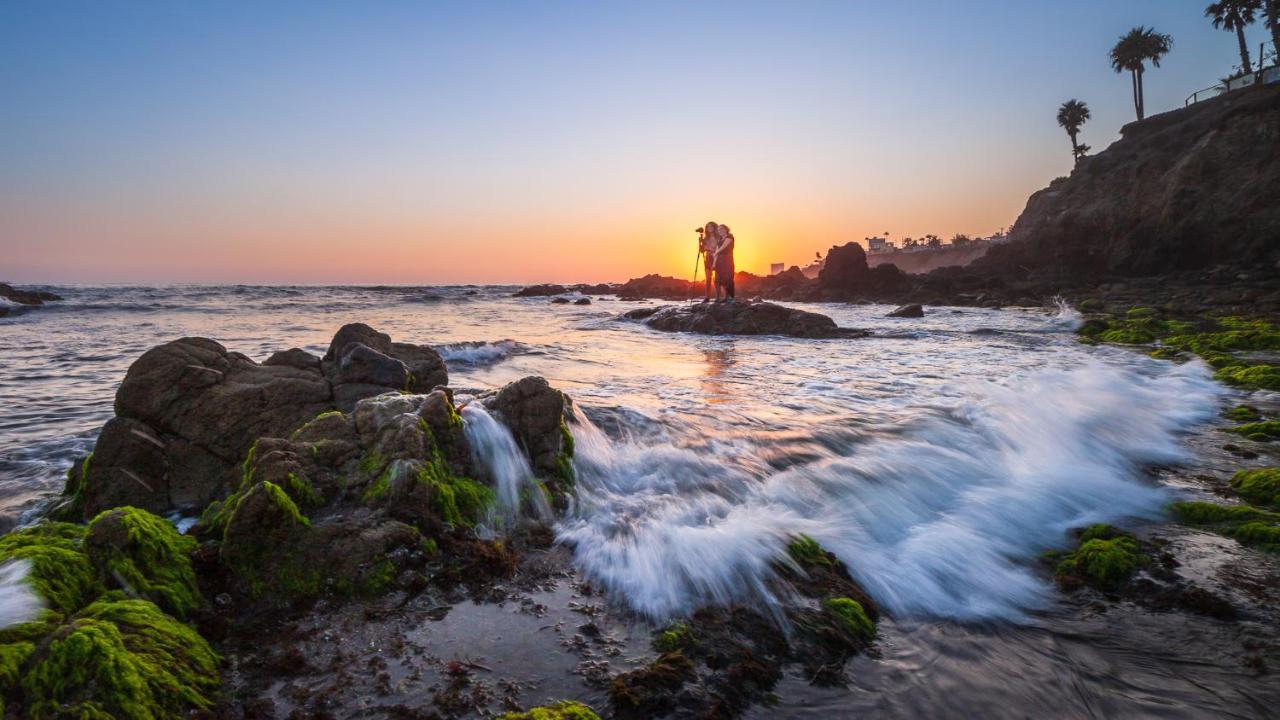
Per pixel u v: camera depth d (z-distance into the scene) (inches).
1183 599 157.9
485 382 427.8
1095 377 505.4
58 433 295.0
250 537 150.9
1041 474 259.8
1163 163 2057.1
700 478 238.8
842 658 132.8
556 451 231.3
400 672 120.5
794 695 119.4
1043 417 350.0
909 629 146.9
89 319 1119.6
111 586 129.1
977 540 196.1
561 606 149.0
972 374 520.1
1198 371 551.2
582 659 127.3
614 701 113.9
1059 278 1946.4
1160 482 258.1
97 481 203.6
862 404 380.5
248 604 142.8
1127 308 1251.8
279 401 239.8
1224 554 186.5
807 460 261.1
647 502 216.8
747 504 214.7
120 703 97.4
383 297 2290.8
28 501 212.2
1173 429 349.1
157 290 2662.4
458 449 209.6
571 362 573.3
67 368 494.6
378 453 192.5
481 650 129.3
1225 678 126.8
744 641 135.6
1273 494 231.0
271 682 116.1
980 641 141.7
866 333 924.6
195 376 230.4
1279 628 145.5
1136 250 1868.8
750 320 967.0
